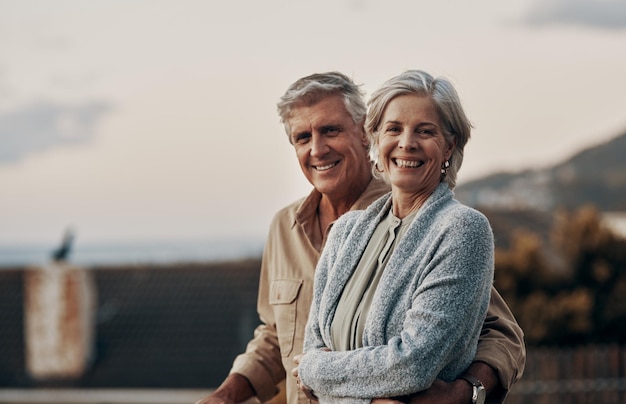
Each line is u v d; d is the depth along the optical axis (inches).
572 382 392.2
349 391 86.8
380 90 90.9
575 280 586.6
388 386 84.7
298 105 116.0
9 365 693.9
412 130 89.2
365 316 89.1
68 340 673.6
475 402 88.9
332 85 115.0
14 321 748.0
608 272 586.2
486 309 90.1
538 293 568.7
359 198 116.7
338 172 115.6
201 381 665.0
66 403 565.6
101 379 668.7
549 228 710.5
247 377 124.2
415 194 91.2
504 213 761.0
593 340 557.9
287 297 118.7
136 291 774.5
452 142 91.0
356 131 116.3
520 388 393.1
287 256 120.8
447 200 90.6
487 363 92.9
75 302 677.3
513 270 578.6
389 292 87.6
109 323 733.3
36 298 676.7
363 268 92.4
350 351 87.9
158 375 673.0
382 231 93.0
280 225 123.0
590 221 605.9
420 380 83.6
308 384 90.0
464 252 85.7
